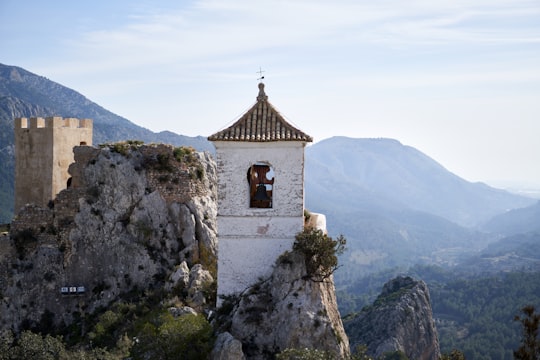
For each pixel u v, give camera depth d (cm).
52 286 4916
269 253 3281
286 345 3052
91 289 4919
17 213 5500
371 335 9862
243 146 3256
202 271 4509
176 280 4497
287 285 3152
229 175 3275
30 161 5469
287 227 3272
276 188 3269
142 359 3219
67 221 5022
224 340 3041
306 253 3186
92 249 4953
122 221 4972
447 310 19012
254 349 3086
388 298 10894
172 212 4950
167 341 3155
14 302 4884
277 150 3256
